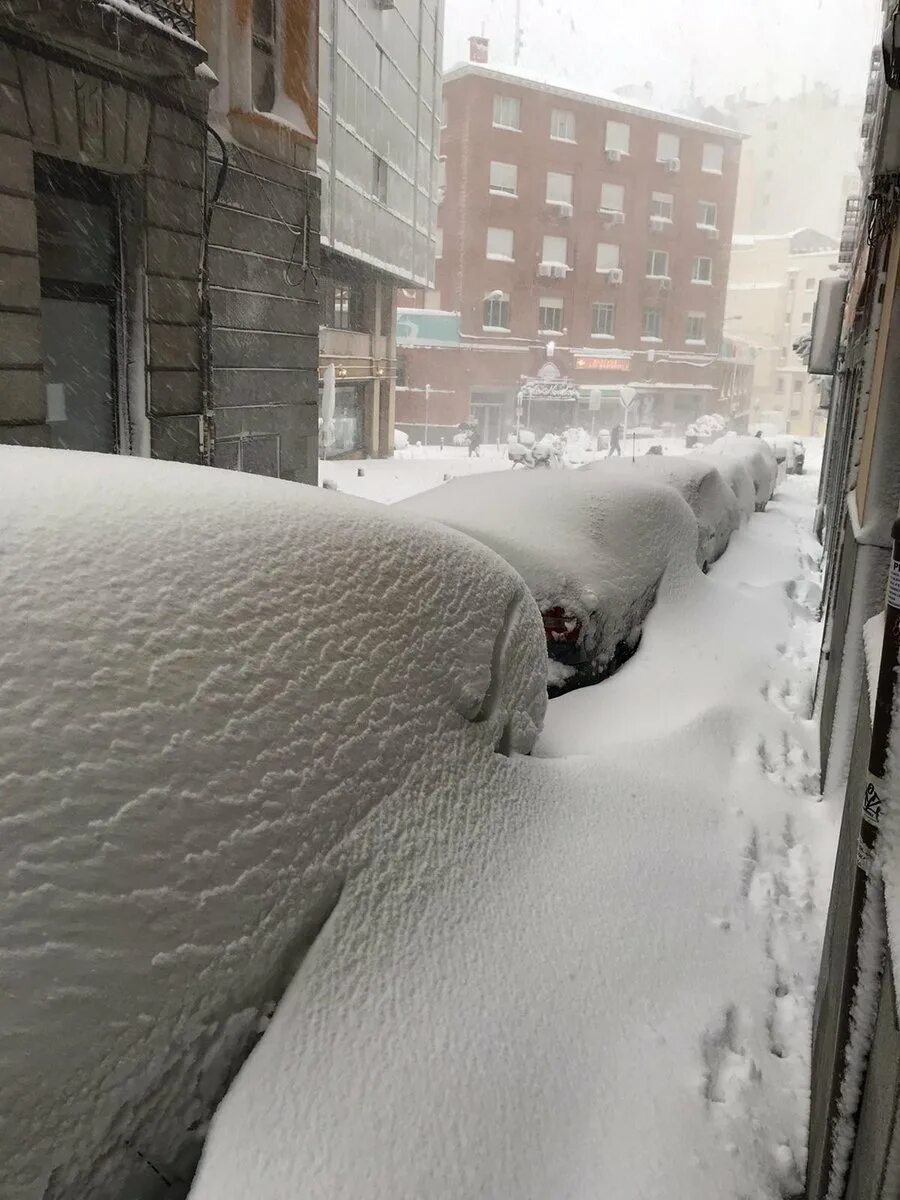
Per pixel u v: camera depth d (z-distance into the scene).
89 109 8.05
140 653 1.93
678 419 59.78
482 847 2.71
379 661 2.62
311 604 2.46
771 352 76.50
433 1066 1.98
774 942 3.20
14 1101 1.44
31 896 1.55
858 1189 1.61
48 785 1.65
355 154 26.39
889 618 1.72
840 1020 1.82
